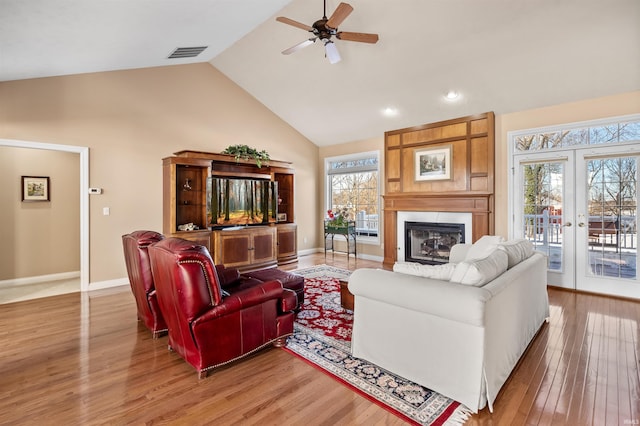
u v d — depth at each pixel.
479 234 5.05
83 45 3.26
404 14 3.80
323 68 5.14
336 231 6.80
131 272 3.12
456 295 1.85
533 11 3.38
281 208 6.85
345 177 7.34
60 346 2.74
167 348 2.71
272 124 6.77
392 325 2.24
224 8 3.29
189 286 2.12
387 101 5.47
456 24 3.76
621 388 2.10
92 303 3.90
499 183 4.96
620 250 4.10
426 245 5.86
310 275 5.28
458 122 5.29
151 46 3.91
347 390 2.09
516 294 2.37
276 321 2.68
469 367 1.87
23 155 4.89
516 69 4.13
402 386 2.12
